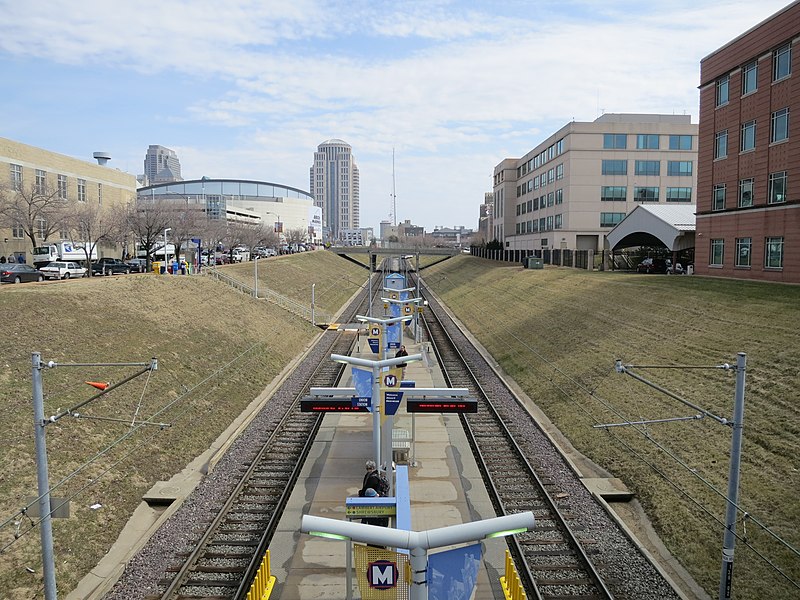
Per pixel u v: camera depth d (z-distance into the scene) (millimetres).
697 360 23094
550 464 19547
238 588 12734
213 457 19922
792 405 17297
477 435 22625
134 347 26688
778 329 22609
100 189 77062
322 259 93875
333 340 44094
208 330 33969
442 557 8227
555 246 76438
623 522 15555
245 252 84375
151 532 15281
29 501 15008
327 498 17391
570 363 29266
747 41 34094
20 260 52844
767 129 32688
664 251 59250
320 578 13461
